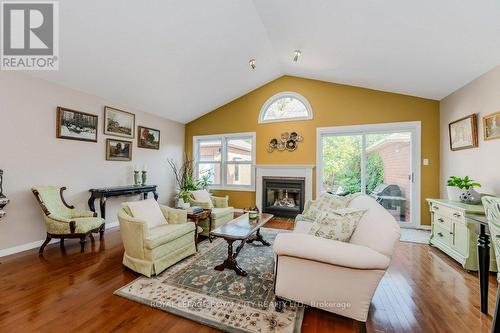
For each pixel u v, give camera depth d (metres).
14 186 2.87
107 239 3.41
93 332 1.48
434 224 3.13
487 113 2.85
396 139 4.30
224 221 3.82
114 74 3.43
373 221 1.61
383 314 1.70
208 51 3.59
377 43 2.92
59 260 2.63
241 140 5.57
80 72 3.18
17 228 2.90
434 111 4.04
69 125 3.45
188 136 6.09
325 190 4.77
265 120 5.24
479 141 2.99
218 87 4.79
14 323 1.55
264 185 5.16
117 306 1.76
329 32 3.00
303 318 1.66
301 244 1.58
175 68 3.74
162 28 2.86
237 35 3.44
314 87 4.85
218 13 2.92
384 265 1.41
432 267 2.50
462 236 2.49
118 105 4.25
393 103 4.28
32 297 1.87
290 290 1.69
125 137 4.41
